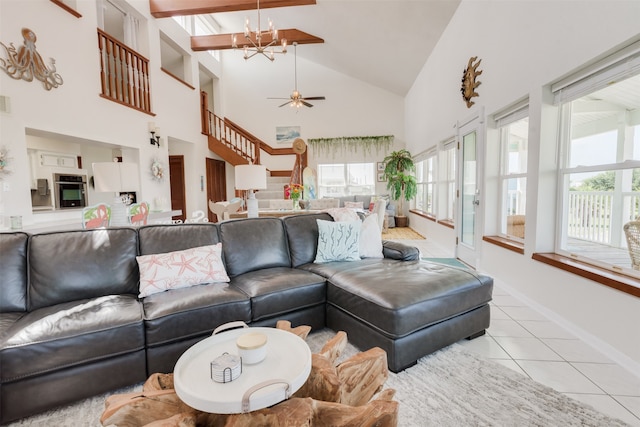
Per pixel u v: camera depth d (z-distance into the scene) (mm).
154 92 5527
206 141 7566
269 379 1119
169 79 6004
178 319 1828
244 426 1016
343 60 8055
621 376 1786
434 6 4457
